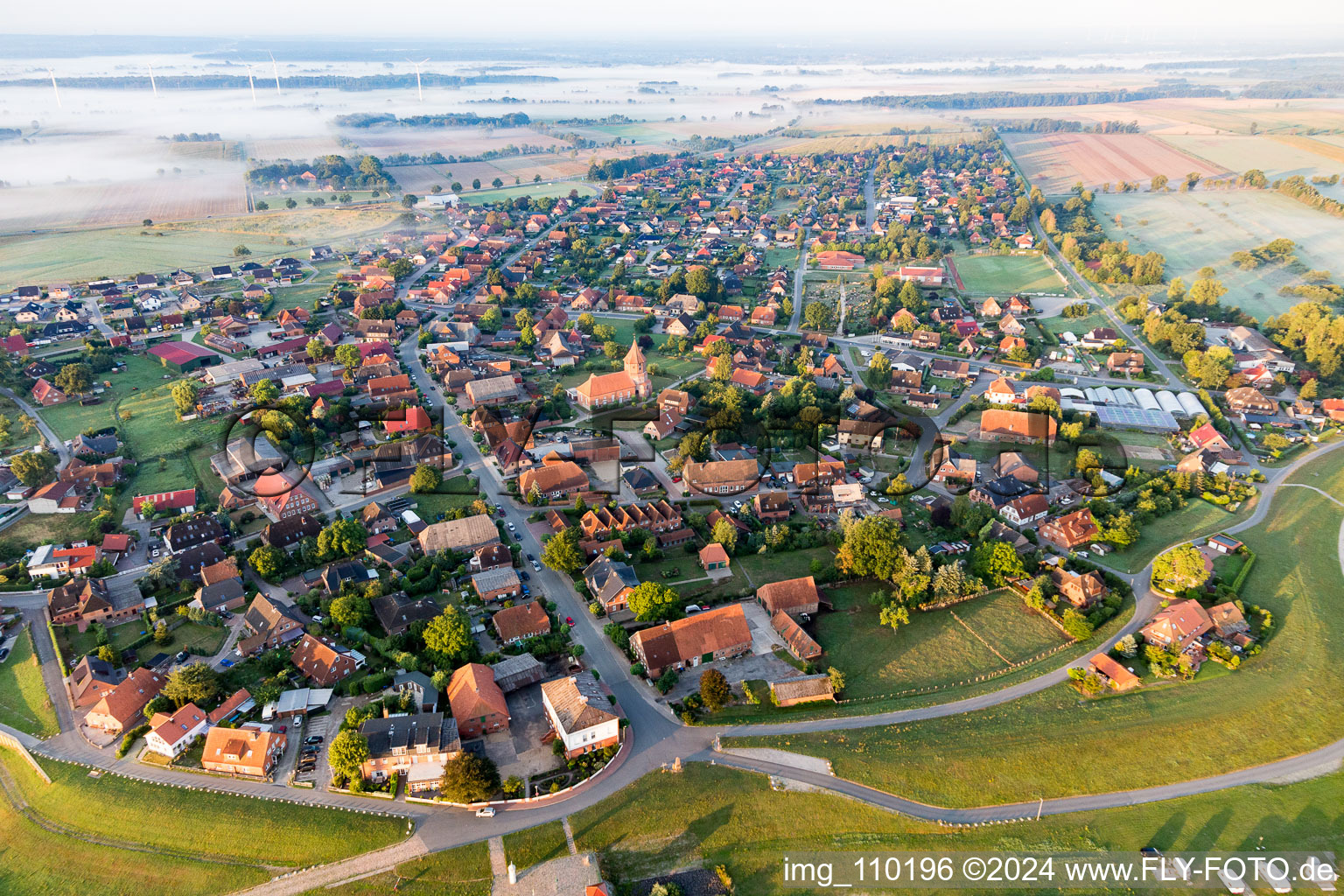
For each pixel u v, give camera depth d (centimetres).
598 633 13862
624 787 10531
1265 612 13638
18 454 19025
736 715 11931
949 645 13625
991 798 10400
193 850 9738
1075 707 11906
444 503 18138
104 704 11562
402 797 10456
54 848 9894
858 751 11106
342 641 13462
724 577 15512
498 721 11512
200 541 16212
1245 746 11169
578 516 17562
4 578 15088
